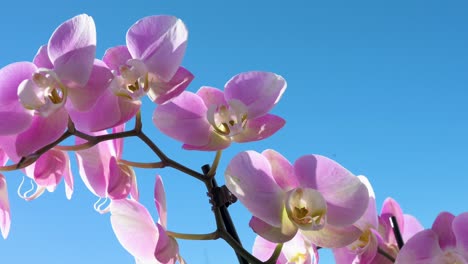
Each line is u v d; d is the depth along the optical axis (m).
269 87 0.64
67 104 0.61
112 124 0.62
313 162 0.61
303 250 0.67
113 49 0.63
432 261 0.62
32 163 0.63
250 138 0.63
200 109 0.64
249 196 0.60
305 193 0.60
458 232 0.62
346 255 0.64
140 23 0.63
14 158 0.62
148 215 0.63
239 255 0.64
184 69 0.63
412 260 0.62
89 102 0.61
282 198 0.60
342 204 0.60
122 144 0.65
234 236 0.64
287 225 0.60
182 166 0.64
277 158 0.61
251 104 0.64
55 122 0.61
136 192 0.66
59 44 0.61
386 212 0.67
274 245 0.69
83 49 0.60
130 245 0.64
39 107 0.60
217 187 0.63
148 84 0.62
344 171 0.60
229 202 0.63
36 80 0.60
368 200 0.60
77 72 0.60
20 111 0.61
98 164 0.66
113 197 0.64
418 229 0.69
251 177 0.60
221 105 0.63
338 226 0.60
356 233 0.60
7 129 0.61
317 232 0.61
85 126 0.62
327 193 0.60
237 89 0.64
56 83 0.60
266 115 0.64
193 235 0.62
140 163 0.64
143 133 0.63
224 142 0.64
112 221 0.64
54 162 0.65
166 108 0.64
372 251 0.62
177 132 0.64
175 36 0.63
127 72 0.62
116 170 0.64
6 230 0.65
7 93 0.61
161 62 0.62
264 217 0.59
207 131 0.64
